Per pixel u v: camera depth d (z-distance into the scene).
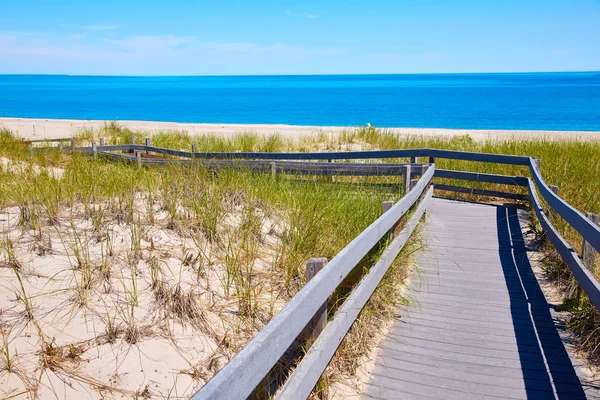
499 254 7.14
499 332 4.61
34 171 7.79
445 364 4.01
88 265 4.24
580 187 9.73
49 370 3.07
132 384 3.10
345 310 3.54
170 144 17.56
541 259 6.87
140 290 4.08
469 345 4.34
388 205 4.94
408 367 3.95
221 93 147.50
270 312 4.07
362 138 19.67
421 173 9.98
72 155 11.01
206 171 7.66
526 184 10.58
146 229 5.29
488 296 5.52
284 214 6.55
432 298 5.45
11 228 4.91
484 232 8.45
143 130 26.64
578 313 4.81
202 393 1.63
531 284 5.92
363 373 3.85
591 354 4.19
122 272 4.29
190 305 3.90
